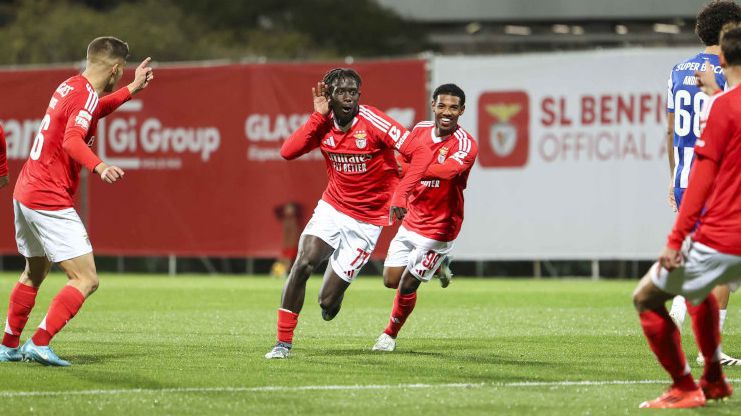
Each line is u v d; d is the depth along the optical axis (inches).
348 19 5492.1
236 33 5334.6
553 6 4938.5
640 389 940.0
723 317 1145.4
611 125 2620.6
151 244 2859.3
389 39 5418.3
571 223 2645.2
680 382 859.4
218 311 1791.3
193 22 5142.7
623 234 2623.0
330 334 1437.0
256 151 2795.3
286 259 2824.8
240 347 1264.8
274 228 2787.9
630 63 2605.8
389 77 2704.2
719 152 807.1
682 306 1216.8
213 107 2817.4
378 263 2950.3
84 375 1007.6
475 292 2273.6
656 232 2605.8
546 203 2652.6
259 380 986.1
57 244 1062.4
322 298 1178.0
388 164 1152.2
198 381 977.5
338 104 1110.4
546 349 1253.1
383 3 5497.1
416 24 5374.0
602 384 966.4
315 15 5511.8
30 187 1057.5
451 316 1715.1
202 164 2827.3
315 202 2765.7
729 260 818.2
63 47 4507.9
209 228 2827.3
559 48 5007.4
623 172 2618.1
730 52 844.6
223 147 2812.5
